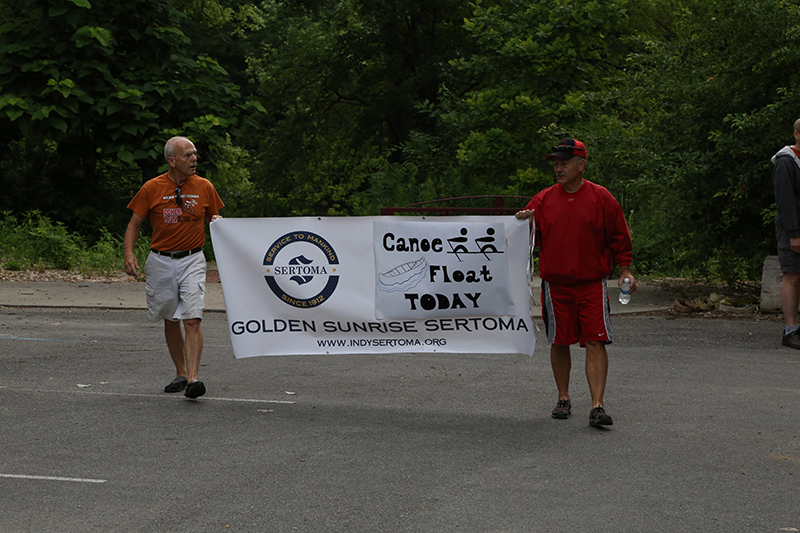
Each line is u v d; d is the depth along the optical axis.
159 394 8.98
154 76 27.31
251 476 6.21
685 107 16.31
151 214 8.97
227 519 5.36
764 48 15.59
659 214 18.08
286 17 48.72
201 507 5.57
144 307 16.06
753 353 11.58
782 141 15.10
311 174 47.34
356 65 40.31
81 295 17.47
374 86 41.50
